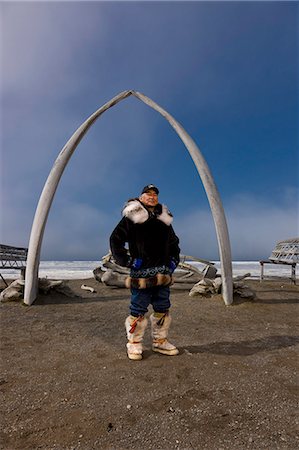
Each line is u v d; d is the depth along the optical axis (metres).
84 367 3.34
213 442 2.03
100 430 2.16
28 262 6.87
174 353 3.69
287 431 2.15
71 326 5.15
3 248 8.28
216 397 2.64
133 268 3.65
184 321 5.46
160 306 3.77
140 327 3.65
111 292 8.92
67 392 2.75
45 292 7.39
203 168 7.33
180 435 2.10
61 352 3.84
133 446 1.99
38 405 2.51
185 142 7.54
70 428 2.19
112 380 2.99
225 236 6.96
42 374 3.15
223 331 4.83
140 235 3.64
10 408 2.47
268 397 2.64
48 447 1.98
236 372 3.18
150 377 3.06
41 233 6.95
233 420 2.29
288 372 3.19
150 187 3.81
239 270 23.45
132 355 3.55
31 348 4.01
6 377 3.08
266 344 4.16
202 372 3.18
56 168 7.15
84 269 24.98
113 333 4.74
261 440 2.04
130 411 2.41
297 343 4.22
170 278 3.70
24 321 5.47
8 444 2.01
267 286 9.94
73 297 7.76
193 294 7.64
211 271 9.91
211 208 7.14
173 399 2.61
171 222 3.75
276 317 5.82
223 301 6.96
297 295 8.24
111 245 3.67
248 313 6.10
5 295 7.02
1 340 4.36
